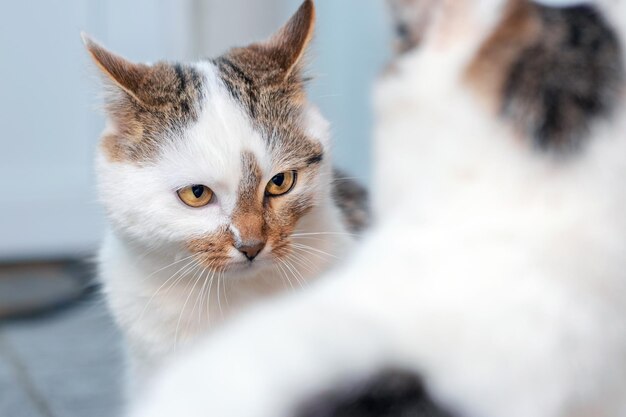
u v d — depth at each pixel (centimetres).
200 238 55
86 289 91
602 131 38
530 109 38
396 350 35
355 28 82
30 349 79
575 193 38
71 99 102
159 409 36
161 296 56
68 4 100
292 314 37
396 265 38
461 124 39
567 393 36
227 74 56
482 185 38
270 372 34
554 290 37
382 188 41
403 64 41
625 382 38
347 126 82
